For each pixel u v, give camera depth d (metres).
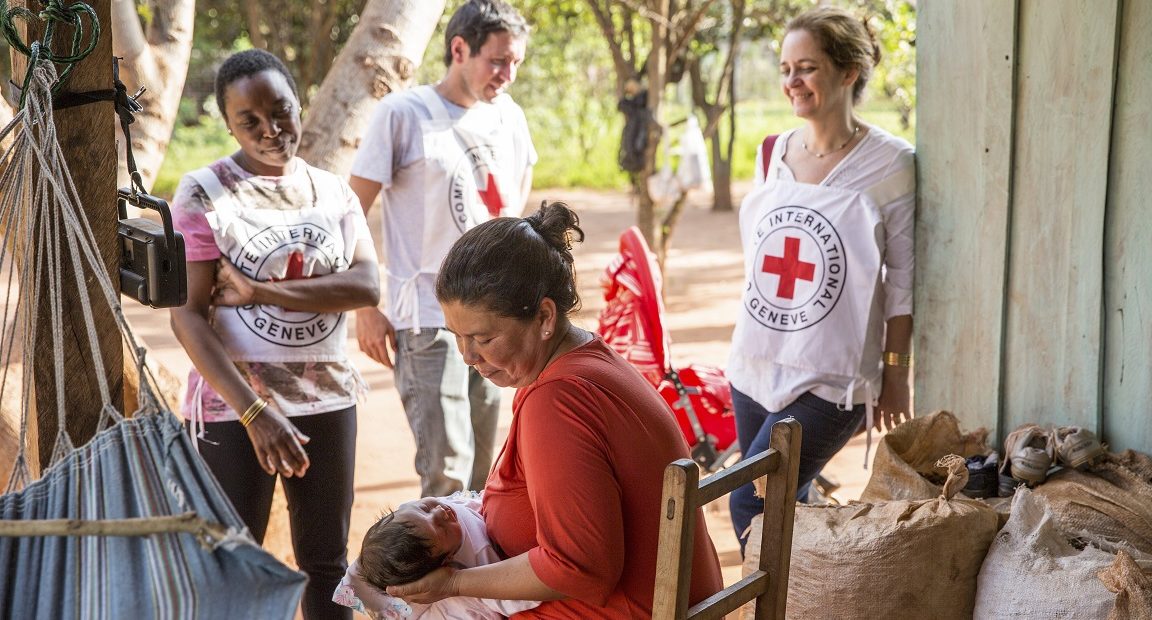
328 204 2.94
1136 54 3.10
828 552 2.78
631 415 1.88
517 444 1.96
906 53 7.68
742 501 3.32
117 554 1.47
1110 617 2.46
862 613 2.73
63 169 1.69
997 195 3.36
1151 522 2.86
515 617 2.05
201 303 2.73
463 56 3.63
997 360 3.44
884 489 3.07
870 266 3.21
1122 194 3.19
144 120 4.45
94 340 1.61
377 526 2.03
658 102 8.08
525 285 1.86
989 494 3.13
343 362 2.97
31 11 1.87
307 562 2.94
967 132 3.38
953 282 3.50
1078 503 2.93
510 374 1.94
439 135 3.63
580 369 1.88
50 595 1.49
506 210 3.83
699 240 12.91
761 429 3.33
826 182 3.26
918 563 2.71
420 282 3.64
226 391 2.67
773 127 25.70
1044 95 3.25
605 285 4.20
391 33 4.23
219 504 1.47
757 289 3.33
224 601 1.42
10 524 1.37
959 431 3.26
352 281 2.91
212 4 16.97
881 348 3.34
